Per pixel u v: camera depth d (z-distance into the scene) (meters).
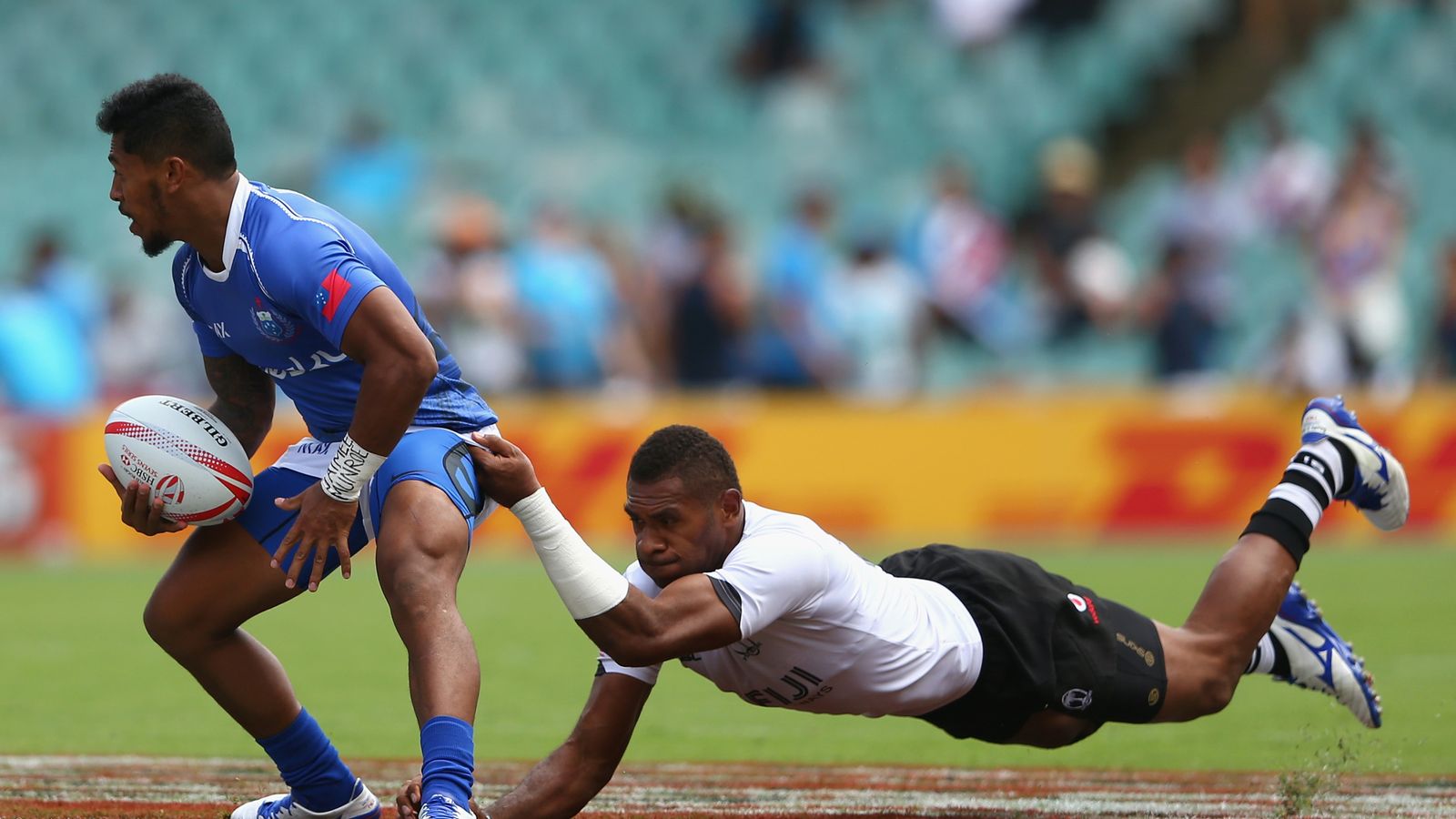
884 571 15.80
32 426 46.09
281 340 14.51
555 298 48.31
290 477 14.91
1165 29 68.56
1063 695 15.22
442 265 48.72
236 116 68.75
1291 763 18.33
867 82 66.38
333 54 69.44
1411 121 64.19
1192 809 15.94
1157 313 49.88
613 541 45.50
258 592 14.70
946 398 48.03
